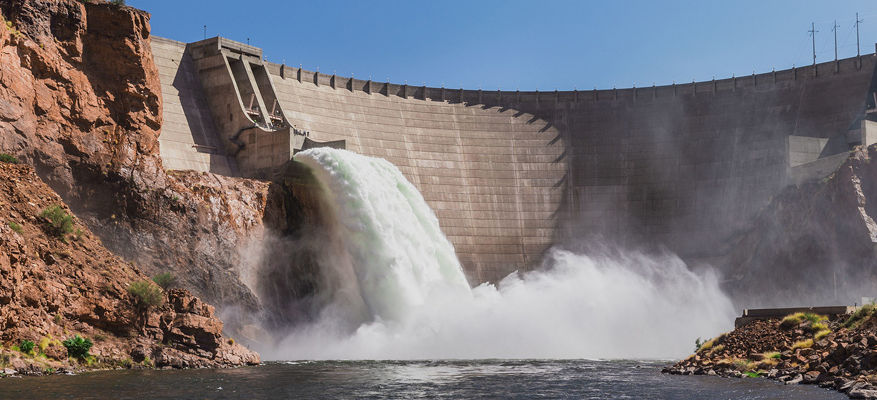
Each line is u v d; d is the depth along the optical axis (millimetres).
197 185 87562
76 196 77438
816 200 105062
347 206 92312
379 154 118438
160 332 53688
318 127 114438
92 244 55688
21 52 75125
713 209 121250
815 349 47812
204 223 84875
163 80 104125
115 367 49656
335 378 51750
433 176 121062
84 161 78312
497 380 51625
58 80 77938
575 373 56969
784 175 114688
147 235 80250
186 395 40156
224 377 48781
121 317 51875
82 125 79062
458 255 116875
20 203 53156
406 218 97250
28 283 47500
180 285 79438
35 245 50688
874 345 43219
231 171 102500
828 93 121312
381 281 90062
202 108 106625
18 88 73500
